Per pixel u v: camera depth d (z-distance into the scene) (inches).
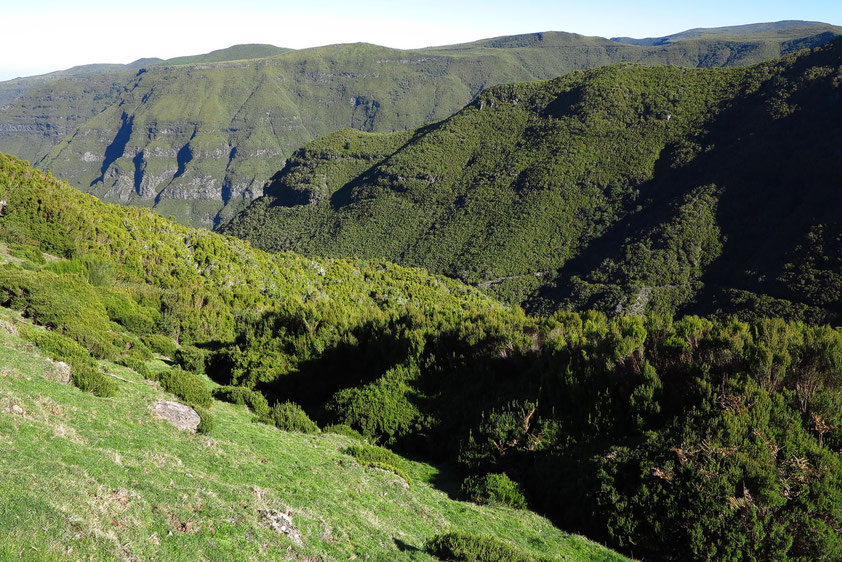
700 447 830.5
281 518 516.7
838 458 794.8
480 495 941.8
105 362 1083.9
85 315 1312.7
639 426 984.9
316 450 947.3
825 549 700.7
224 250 3216.0
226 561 402.9
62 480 411.5
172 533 410.3
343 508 650.2
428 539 637.3
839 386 916.0
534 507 960.9
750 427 853.8
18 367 713.0
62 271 1827.0
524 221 7529.5
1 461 413.4
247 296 2647.6
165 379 1024.2
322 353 1817.2
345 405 1376.7
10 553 291.7
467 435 1187.3
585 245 7071.9
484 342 1491.1
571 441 1045.2
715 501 762.8
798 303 4343.0
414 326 1761.8
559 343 1312.7
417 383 1470.2
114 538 358.9
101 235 2359.7
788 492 751.7
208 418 813.9
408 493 839.7
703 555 737.6
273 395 1658.5
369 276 4047.7
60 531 335.0
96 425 629.6
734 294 4862.2
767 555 718.5
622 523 813.9
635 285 5600.4
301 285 3371.1
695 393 975.0
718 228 5797.2
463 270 7234.3
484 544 593.3
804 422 867.4
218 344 2030.0
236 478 644.7
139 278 2320.4
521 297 6638.8
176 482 531.8
